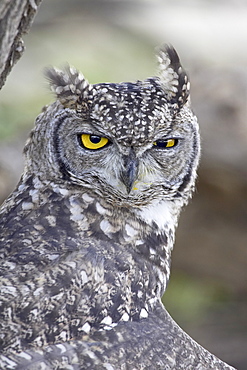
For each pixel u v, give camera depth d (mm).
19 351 9602
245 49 25578
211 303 24719
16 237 10922
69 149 11484
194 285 24797
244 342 23891
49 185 11438
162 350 10430
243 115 21344
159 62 11922
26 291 10031
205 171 21500
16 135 21484
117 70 24906
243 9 27781
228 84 21984
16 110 22391
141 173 11781
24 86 23766
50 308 9992
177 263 24188
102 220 11422
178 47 25516
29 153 11711
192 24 26625
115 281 10766
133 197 11695
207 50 25625
